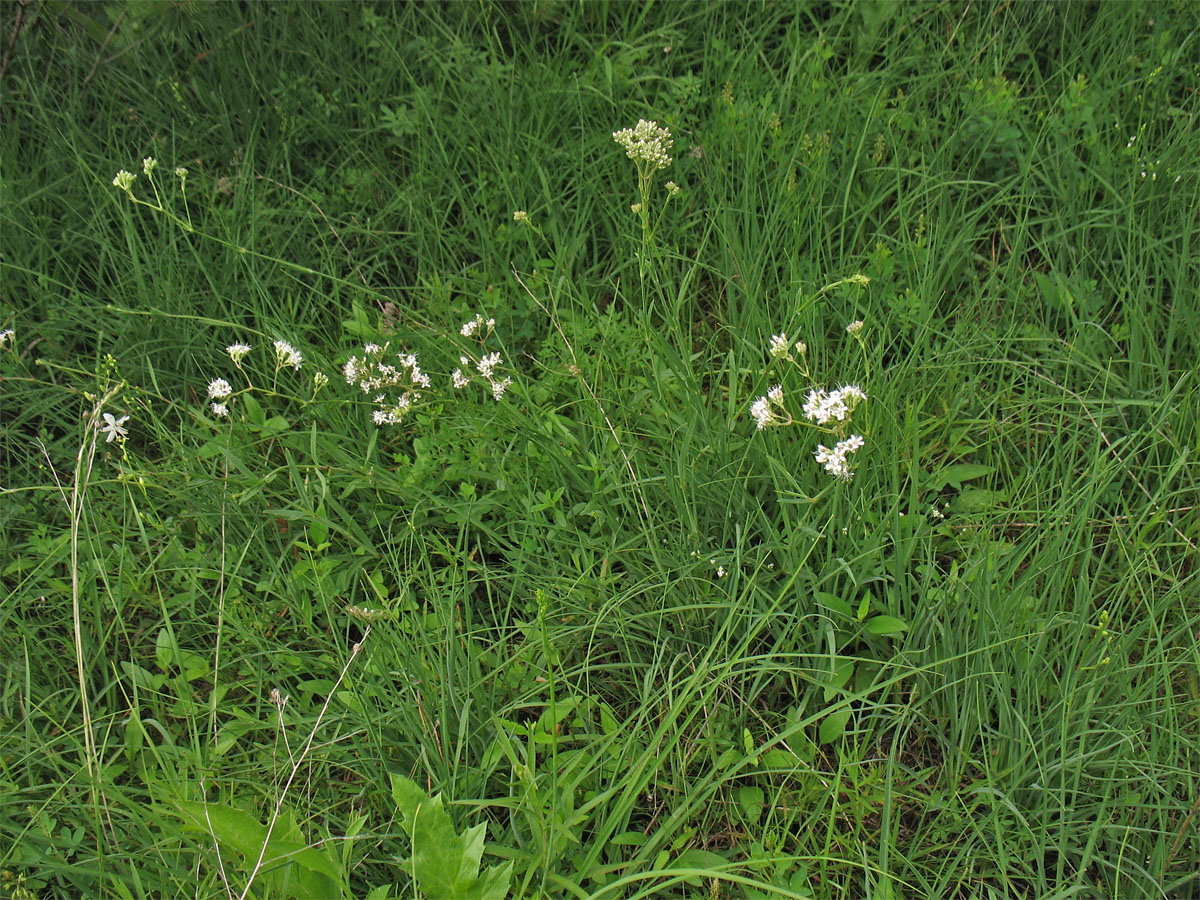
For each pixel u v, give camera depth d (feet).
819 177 10.67
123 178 9.09
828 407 7.09
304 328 10.47
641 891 5.99
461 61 12.08
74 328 10.57
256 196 11.27
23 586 8.48
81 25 12.32
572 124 12.13
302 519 8.68
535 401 9.46
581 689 7.80
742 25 12.41
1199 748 6.71
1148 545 7.80
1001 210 11.19
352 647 7.91
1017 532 8.70
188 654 7.94
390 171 11.96
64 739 7.40
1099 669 7.11
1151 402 8.68
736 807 6.97
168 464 9.21
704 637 7.88
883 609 7.64
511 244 10.87
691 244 11.02
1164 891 6.20
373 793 6.95
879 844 6.84
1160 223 10.57
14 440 9.73
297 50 12.48
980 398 9.41
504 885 5.81
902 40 12.62
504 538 8.57
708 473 8.54
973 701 7.03
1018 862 6.67
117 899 6.41
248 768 7.11
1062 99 11.18
